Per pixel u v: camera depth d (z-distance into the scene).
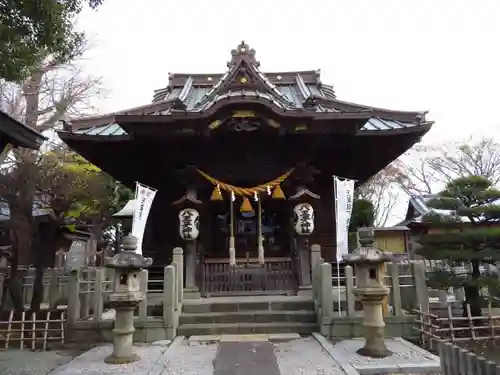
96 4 6.89
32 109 21.91
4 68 5.82
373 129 12.79
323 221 14.02
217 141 12.84
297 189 12.77
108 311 11.81
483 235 9.51
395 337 8.90
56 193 11.64
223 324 9.41
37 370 7.06
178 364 7.02
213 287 11.38
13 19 5.86
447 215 10.48
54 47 6.88
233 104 11.72
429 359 6.97
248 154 13.15
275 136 12.59
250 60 14.33
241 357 7.20
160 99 17.34
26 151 13.66
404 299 10.33
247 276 11.50
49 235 10.97
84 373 6.52
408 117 13.79
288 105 13.95
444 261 11.53
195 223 11.72
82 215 17.97
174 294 9.37
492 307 12.57
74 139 12.55
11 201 10.86
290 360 7.13
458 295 13.20
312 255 10.37
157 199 14.08
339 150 13.83
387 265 9.96
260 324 9.38
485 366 4.24
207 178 12.68
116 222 25.80
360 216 24.98
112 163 14.02
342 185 11.07
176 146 12.90
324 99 14.69
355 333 8.87
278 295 11.25
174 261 10.28
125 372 6.54
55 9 5.95
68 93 22.70
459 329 8.35
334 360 7.07
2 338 8.77
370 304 7.46
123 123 11.79
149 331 8.97
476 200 10.59
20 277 12.11
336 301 10.52
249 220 13.68
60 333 9.09
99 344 8.91
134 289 7.47
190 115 11.70
